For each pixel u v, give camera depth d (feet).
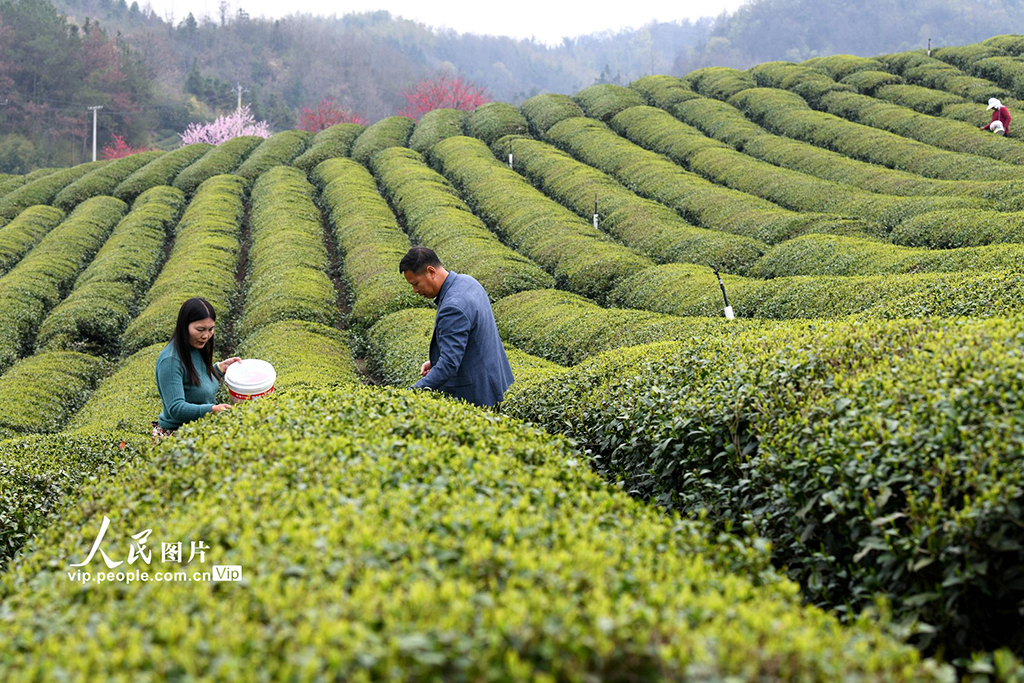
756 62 591.37
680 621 9.02
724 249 83.05
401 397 21.84
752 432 18.28
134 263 104.99
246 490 14.26
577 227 101.35
